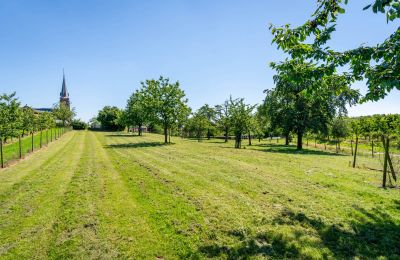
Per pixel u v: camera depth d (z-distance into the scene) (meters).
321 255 4.91
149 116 33.12
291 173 12.27
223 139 52.84
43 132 47.69
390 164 10.12
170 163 15.55
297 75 6.60
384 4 4.21
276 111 31.81
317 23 6.35
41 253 5.14
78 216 6.90
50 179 11.34
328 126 31.17
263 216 6.84
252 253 5.04
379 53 5.47
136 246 5.36
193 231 6.01
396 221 6.38
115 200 8.25
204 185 10.04
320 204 7.73
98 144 30.14
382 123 29.75
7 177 11.84
